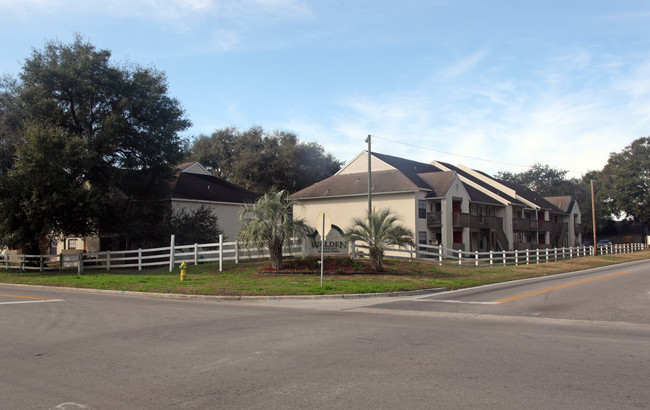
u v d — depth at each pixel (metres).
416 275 23.27
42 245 36.28
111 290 18.91
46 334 9.84
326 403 5.39
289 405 5.34
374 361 7.26
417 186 37.62
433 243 39.22
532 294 16.52
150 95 30.58
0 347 8.64
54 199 25.16
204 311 13.26
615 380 6.14
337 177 43.34
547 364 6.97
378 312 12.94
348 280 20.12
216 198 38.75
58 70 27.67
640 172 73.50
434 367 6.86
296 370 6.80
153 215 32.28
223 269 24.22
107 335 9.68
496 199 49.09
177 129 32.03
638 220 77.56
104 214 28.67
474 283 21.28
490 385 5.97
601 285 19.34
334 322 11.08
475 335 9.30
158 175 31.28
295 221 23.48
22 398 5.77
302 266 23.41
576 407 5.16
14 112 29.81
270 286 18.11
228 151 61.84
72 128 29.41
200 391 5.92
